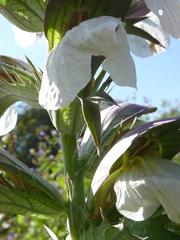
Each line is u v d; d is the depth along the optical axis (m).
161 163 0.13
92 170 0.14
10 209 0.13
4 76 0.14
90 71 0.11
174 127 0.13
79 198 0.14
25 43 0.16
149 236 0.13
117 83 0.11
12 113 0.16
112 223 0.13
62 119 0.13
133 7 0.13
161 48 0.15
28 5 0.13
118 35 0.11
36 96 0.14
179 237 0.12
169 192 0.12
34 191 0.13
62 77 0.11
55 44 0.12
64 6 0.12
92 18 0.12
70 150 0.14
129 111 0.15
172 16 0.12
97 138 0.12
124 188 0.12
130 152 0.13
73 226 0.13
